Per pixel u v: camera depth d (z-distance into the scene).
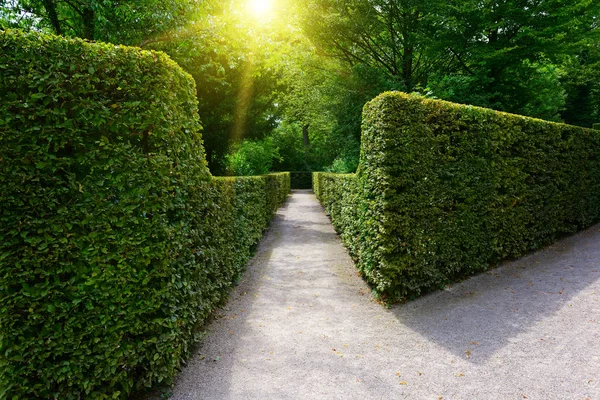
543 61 14.73
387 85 13.99
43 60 2.63
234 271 5.79
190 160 3.65
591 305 4.53
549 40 12.34
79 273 2.72
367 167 5.42
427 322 4.35
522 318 4.30
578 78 19.78
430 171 5.16
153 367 2.97
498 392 2.94
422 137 5.09
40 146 2.62
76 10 8.29
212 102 12.38
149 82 3.00
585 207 8.31
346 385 3.11
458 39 13.40
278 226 12.19
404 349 3.73
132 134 2.96
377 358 3.56
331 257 7.79
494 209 6.03
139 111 2.96
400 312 4.70
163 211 3.07
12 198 2.53
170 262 3.12
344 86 15.00
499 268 6.18
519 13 12.38
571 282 5.36
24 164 2.58
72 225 2.70
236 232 6.06
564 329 3.96
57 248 2.64
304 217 14.36
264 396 2.97
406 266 4.92
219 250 4.73
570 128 7.79
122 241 2.83
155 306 2.96
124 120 2.90
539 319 4.24
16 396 2.57
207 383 3.17
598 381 3.02
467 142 5.61
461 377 3.18
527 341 3.75
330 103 16.06
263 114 15.07
